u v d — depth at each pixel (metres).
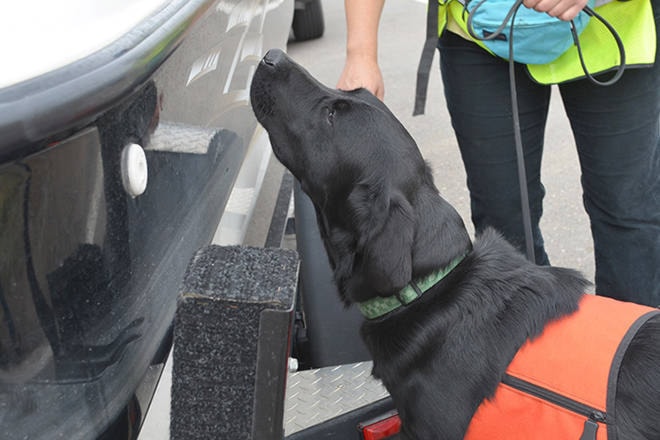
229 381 1.18
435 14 2.13
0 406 1.12
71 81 1.06
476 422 1.71
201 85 1.67
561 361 1.64
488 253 1.89
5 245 1.07
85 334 1.22
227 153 1.93
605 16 2.16
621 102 2.25
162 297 1.46
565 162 4.21
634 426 1.57
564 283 1.81
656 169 2.42
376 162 1.91
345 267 1.91
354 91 2.09
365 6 2.31
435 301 1.81
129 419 1.34
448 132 4.72
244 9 2.08
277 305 1.12
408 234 1.78
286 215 2.73
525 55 2.13
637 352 1.64
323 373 2.13
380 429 1.91
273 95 2.04
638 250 2.47
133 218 1.32
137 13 1.30
